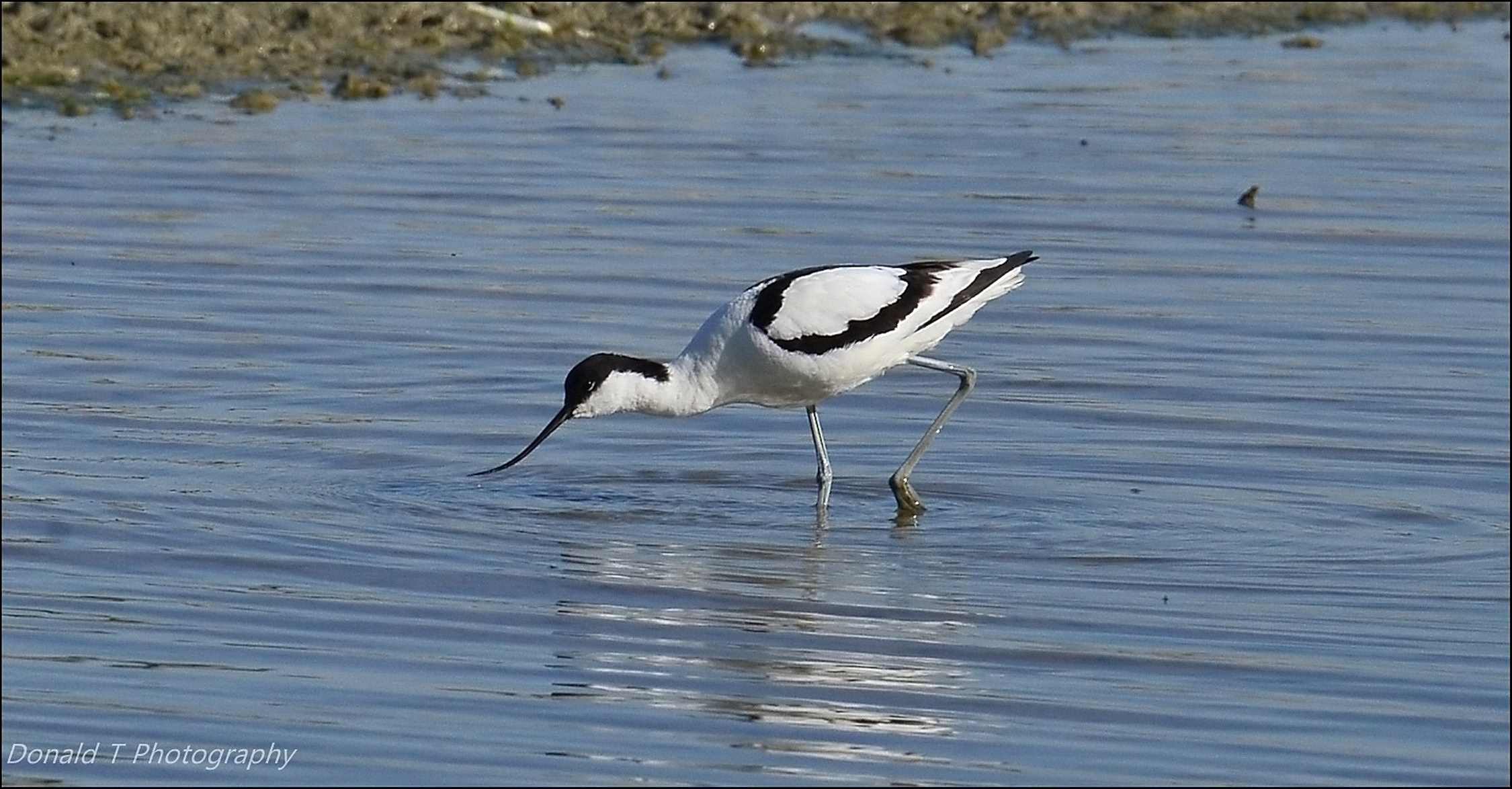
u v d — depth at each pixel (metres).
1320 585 10.54
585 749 8.40
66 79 20.59
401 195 18.06
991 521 11.56
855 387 12.10
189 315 15.04
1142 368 14.33
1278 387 13.91
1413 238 17.48
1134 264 16.69
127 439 12.50
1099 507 11.77
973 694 9.05
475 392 13.62
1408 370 14.27
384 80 21.58
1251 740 8.58
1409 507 11.75
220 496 11.50
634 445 12.87
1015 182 18.91
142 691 8.82
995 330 15.14
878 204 18.08
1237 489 12.06
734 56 23.58
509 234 17.11
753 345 11.65
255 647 9.36
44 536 10.72
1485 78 23.69
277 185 18.22
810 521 11.55
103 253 16.36
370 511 11.38
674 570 10.60
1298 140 20.73
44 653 9.19
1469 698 9.06
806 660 9.41
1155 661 9.47
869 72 23.11
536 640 9.58
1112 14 26.25
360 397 13.47
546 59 22.80
